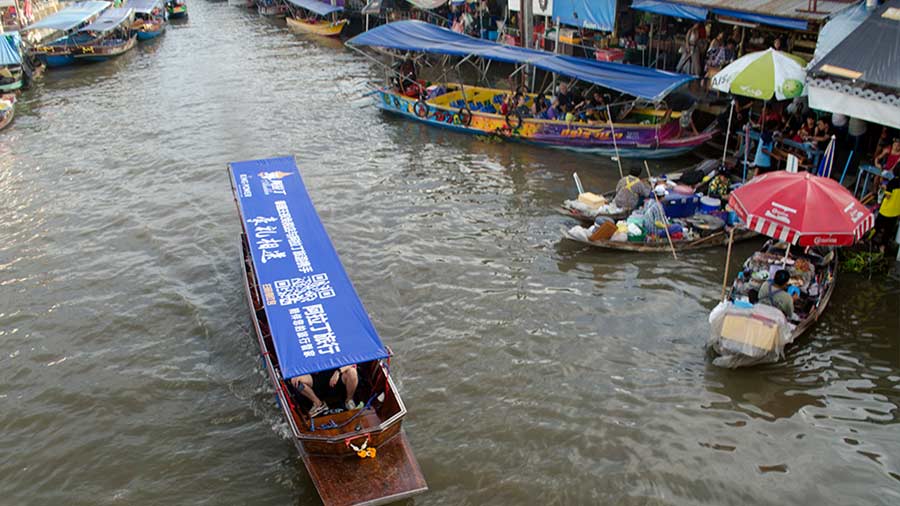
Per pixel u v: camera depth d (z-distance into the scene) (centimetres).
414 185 2538
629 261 1950
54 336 1772
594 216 2086
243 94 3731
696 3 2545
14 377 1631
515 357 1612
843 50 1850
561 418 1433
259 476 1341
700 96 2667
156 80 4094
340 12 5141
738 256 1934
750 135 2216
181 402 1540
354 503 1188
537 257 2006
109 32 4972
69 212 2447
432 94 3186
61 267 2094
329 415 1360
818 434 1359
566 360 1593
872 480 1258
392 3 4319
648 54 2975
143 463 1382
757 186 1595
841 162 2139
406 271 1978
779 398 1449
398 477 1237
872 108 1745
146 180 2702
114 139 3153
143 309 1873
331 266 1576
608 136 2578
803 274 1656
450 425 1430
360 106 3462
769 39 2570
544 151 2780
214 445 1418
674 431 1385
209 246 2184
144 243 2219
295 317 1420
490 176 2573
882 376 1491
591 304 1780
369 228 2238
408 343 1680
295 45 4866
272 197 1825
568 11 3125
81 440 1446
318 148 2947
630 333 1669
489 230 2180
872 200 1867
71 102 3725
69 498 1313
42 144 3120
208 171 2764
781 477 1273
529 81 3241
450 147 2880
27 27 4525
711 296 1783
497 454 1355
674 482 1278
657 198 2066
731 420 1404
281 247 1631
